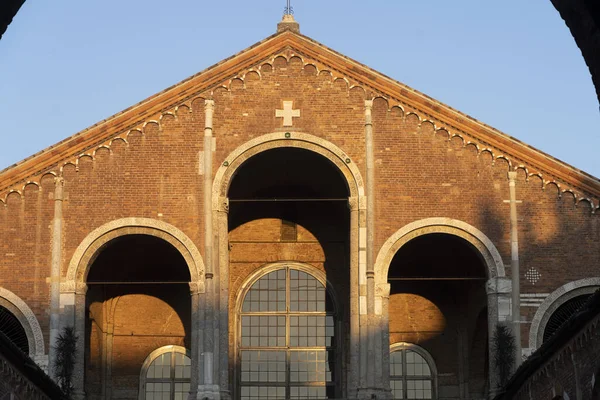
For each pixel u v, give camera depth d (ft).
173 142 152.35
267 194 172.35
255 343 169.68
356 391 145.69
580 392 106.01
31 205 150.00
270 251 172.76
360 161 152.35
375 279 148.87
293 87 154.40
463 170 152.35
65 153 151.43
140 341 169.27
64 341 143.43
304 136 152.66
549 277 149.07
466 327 171.22
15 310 146.30
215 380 145.18
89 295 160.66
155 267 170.19
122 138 152.35
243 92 154.20
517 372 126.62
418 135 153.28
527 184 152.05
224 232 149.79
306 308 170.91
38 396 123.44
